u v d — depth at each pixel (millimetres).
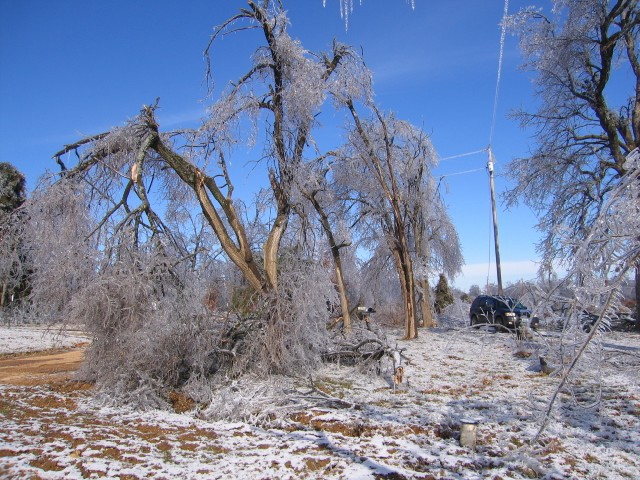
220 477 5062
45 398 8648
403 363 11539
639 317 20000
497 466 5566
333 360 12367
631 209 4152
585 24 16406
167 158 10414
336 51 13125
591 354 4469
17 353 16688
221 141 10727
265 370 9664
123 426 7008
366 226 21609
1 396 8781
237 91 11164
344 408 8219
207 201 10289
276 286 10406
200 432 6824
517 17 17094
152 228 9727
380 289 25500
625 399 8492
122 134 10328
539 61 17609
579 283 4371
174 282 9602
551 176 18891
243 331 10336
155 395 8453
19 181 21891
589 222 13523
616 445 6297
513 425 7133
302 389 9625
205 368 9688
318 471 5293
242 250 10328
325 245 13500
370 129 17875
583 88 18016
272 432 6910
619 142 17250
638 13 15438
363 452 5980
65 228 9555
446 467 5504
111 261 8766
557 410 5461
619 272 4168
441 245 25734
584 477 5273
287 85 11586
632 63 17516
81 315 8477
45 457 5438
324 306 11266
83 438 6207
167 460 5562
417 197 20844
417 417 7594
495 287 30891
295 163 11859
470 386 9930
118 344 8562
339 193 18578
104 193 11023
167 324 8789
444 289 34500
